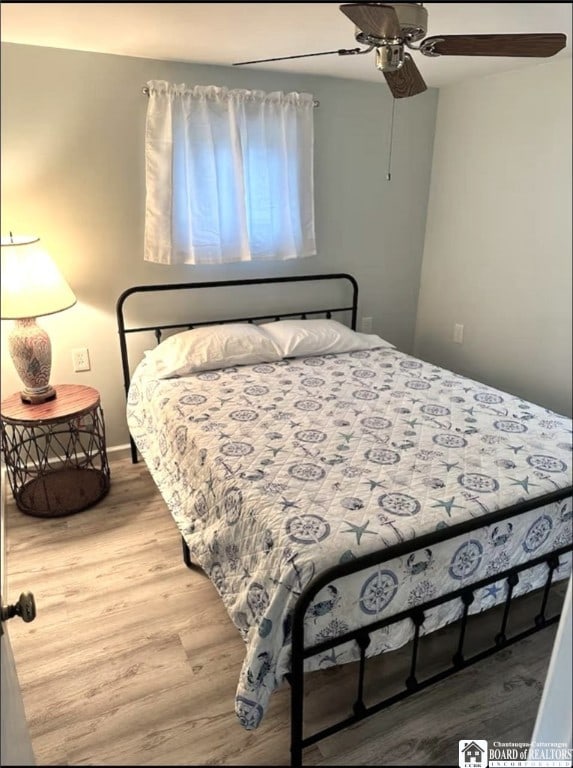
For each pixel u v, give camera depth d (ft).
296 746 4.70
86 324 9.37
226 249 9.85
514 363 10.82
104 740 5.12
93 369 9.68
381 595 4.82
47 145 8.29
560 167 9.32
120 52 8.16
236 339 9.46
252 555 5.23
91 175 8.69
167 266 9.71
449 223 11.66
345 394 8.29
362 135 10.80
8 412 8.07
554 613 6.59
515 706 5.43
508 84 9.86
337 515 5.15
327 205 10.93
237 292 10.53
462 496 5.49
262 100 9.35
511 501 5.44
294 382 8.75
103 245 9.11
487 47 5.46
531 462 6.21
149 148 8.80
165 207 9.07
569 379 9.84
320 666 4.83
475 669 5.85
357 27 5.18
